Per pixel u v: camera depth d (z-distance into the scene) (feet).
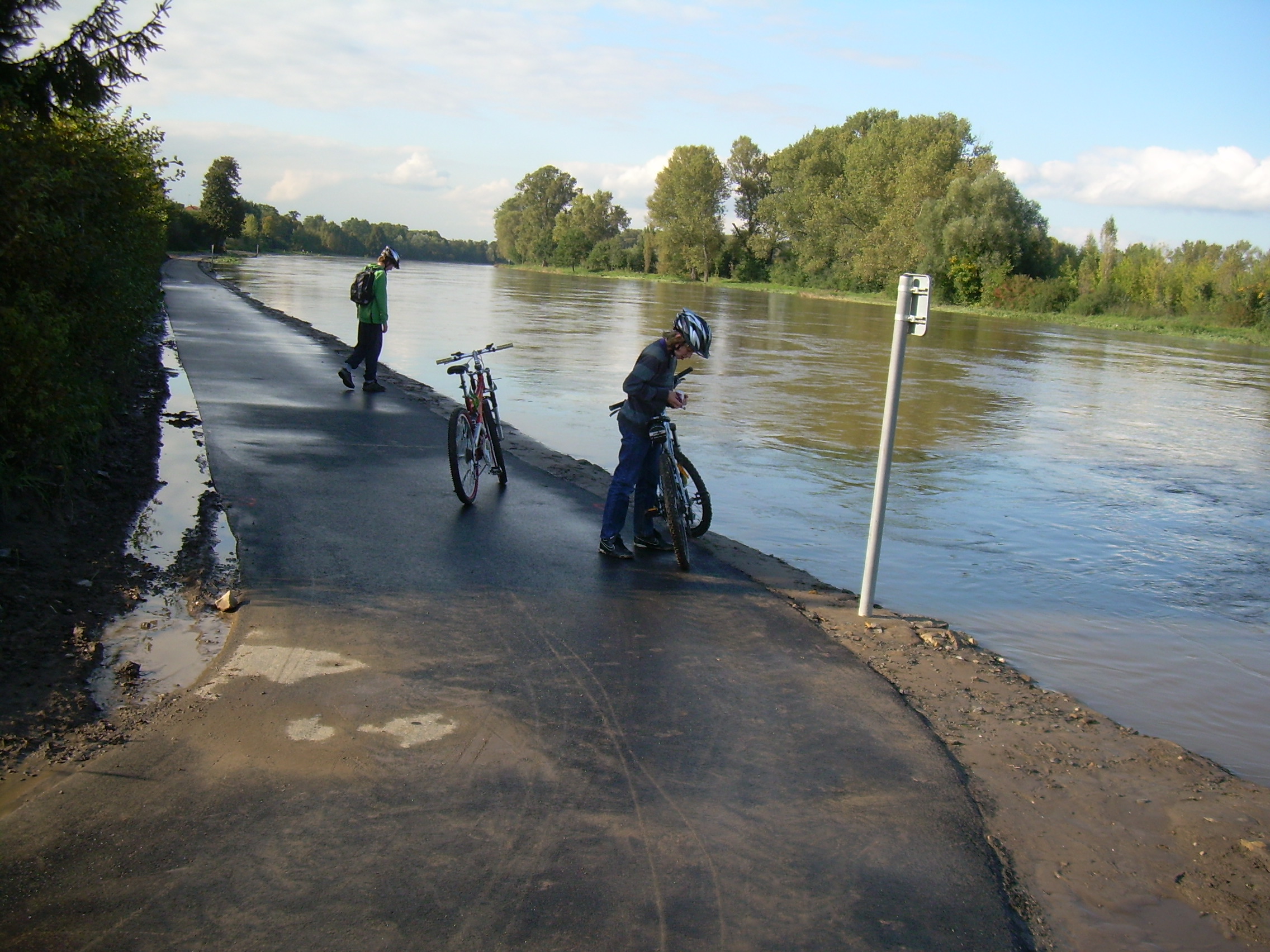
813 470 35.09
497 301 151.64
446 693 14.25
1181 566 26.00
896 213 241.14
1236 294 191.01
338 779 11.68
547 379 57.36
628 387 21.57
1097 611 21.90
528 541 22.61
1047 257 232.94
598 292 212.02
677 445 22.91
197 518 22.81
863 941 9.31
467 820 10.94
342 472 28.32
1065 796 12.54
